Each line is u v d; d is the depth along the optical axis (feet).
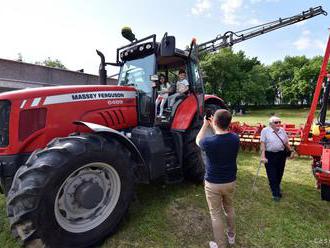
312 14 19.54
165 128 14.46
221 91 160.56
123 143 10.76
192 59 15.89
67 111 10.82
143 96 13.60
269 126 13.84
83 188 9.36
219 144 8.75
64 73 45.60
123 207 10.19
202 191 14.34
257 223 11.18
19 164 9.78
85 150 8.97
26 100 9.91
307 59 211.20
